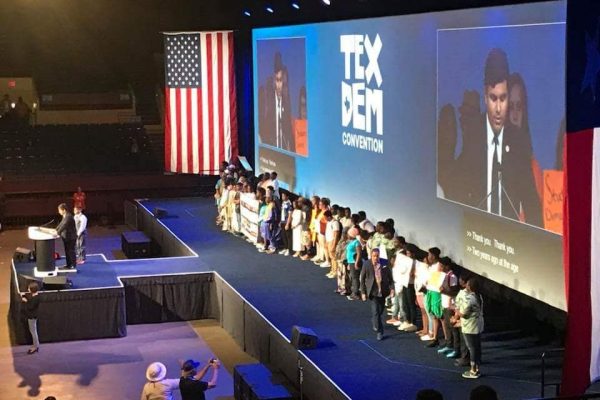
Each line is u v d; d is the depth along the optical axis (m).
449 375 16.14
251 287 22.72
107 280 23.06
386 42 23.97
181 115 33.91
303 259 25.72
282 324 19.61
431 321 18.03
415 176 22.86
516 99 18.34
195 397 14.91
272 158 33.44
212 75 33.47
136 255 30.80
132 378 19.58
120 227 37.06
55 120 44.75
